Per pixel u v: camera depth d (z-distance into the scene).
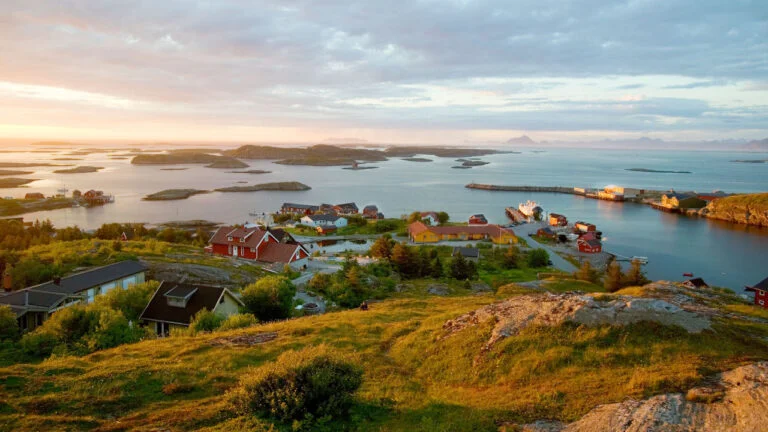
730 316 24.33
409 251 75.50
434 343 22.70
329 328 28.00
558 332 19.77
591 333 19.17
